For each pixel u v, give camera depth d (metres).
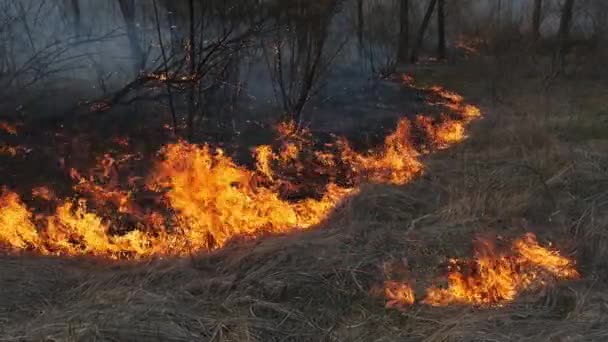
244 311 3.16
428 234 4.20
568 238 4.21
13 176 5.12
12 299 3.27
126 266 3.85
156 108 6.82
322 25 6.79
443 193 5.32
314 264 3.70
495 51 13.81
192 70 5.90
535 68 13.70
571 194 5.05
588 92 12.04
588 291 3.41
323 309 3.27
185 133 6.33
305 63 7.17
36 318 3.04
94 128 6.12
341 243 4.03
